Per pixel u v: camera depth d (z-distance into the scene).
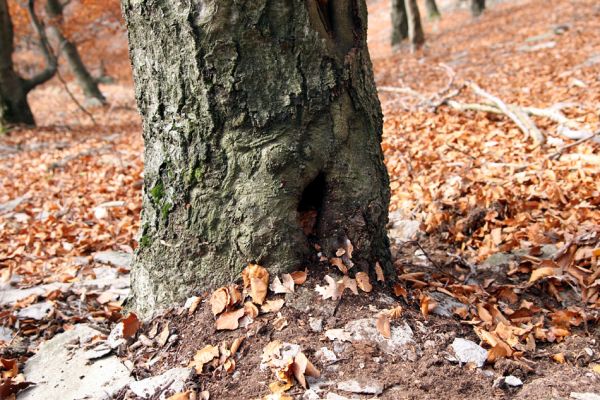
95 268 4.05
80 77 17.36
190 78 2.43
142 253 2.76
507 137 5.52
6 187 6.94
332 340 2.23
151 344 2.49
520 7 20.38
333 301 2.39
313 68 2.43
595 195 3.80
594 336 2.56
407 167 5.20
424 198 4.34
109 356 2.58
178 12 2.38
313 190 2.66
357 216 2.57
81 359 2.59
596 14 14.17
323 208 2.59
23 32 15.30
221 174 2.47
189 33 2.36
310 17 2.40
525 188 4.20
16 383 2.43
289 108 2.42
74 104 17.70
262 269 2.46
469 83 6.98
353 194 2.57
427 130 6.35
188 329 2.46
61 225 4.88
